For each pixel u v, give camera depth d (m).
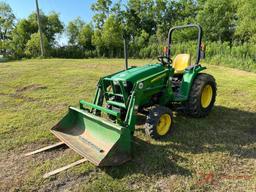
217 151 3.75
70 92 7.49
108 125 3.48
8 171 3.31
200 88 4.76
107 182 3.04
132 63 16.39
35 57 25.48
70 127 4.19
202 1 32.34
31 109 5.83
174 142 4.02
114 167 3.32
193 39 26.78
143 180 3.07
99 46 28.11
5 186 3.00
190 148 3.84
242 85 8.43
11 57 27.06
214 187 2.94
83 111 3.95
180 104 4.91
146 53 25.23
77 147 3.59
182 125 4.73
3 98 6.86
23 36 29.62
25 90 7.84
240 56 16.34
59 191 2.91
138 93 3.74
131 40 29.09
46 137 4.27
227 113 5.47
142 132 4.38
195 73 4.86
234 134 4.37
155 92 4.20
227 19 25.20
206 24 26.00
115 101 4.14
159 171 3.24
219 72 12.44
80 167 3.33
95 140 3.72
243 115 5.35
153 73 4.19
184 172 3.22
